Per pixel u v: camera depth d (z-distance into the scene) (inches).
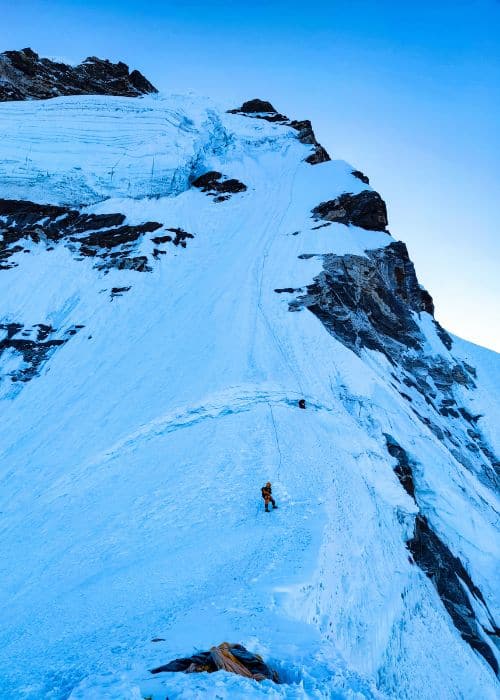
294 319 1531.7
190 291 1734.7
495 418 1759.4
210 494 810.2
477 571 1083.3
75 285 1777.8
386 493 1004.6
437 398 1759.4
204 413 1092.5
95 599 550.6
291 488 812.6
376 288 1877.5
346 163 2704.2
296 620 431.5
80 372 1400.1
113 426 1126.4
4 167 2207.2
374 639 624.4
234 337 1411.2
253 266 1819.6
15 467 1059.9
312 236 1977.1
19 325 1593.3
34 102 2672.2
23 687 345.1
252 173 2674.7
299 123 3312.0
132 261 1876.2
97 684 298.7
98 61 3321.9
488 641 933.2
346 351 1432.1
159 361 1365.7
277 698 274.8
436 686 702.5
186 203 2331.4
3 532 840.3
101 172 2314.2
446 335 2095.2
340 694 301.1
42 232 2009.1
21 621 541.3
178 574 571.2
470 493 1235.9
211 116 3014.3
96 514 824.9
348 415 1212.5
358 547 751.7
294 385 1221.7
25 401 1320.1
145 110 2741.1
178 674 303.7
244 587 503.8
